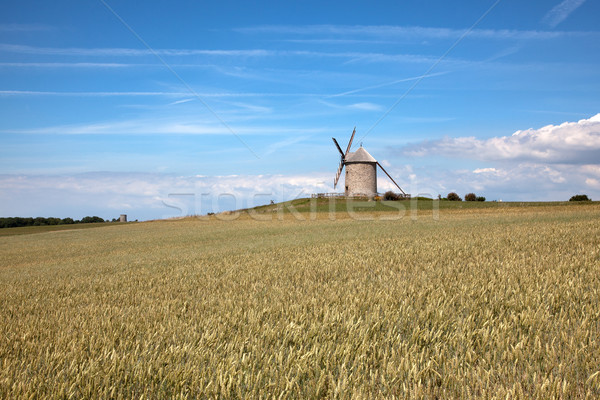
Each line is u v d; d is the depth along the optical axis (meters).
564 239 13.12
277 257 14.02
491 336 4.41
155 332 5.30
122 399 3.56
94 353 4.56
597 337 4.35
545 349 4.05
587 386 3.38
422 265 9.96
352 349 4.30
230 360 4.07
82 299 8.66
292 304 6.34
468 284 7.14
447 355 4.15
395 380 3.65
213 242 25.34
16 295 9.73
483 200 75.19
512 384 3.45
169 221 66.38
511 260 9.48
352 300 6.38
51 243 35.72
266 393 3.52
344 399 3.37
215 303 7.16
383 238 18.88
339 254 13.56
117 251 24.23
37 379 3.92
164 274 11.72
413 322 5.14
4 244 37.75
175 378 3.79
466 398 3.27
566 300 5.75
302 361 3.99
